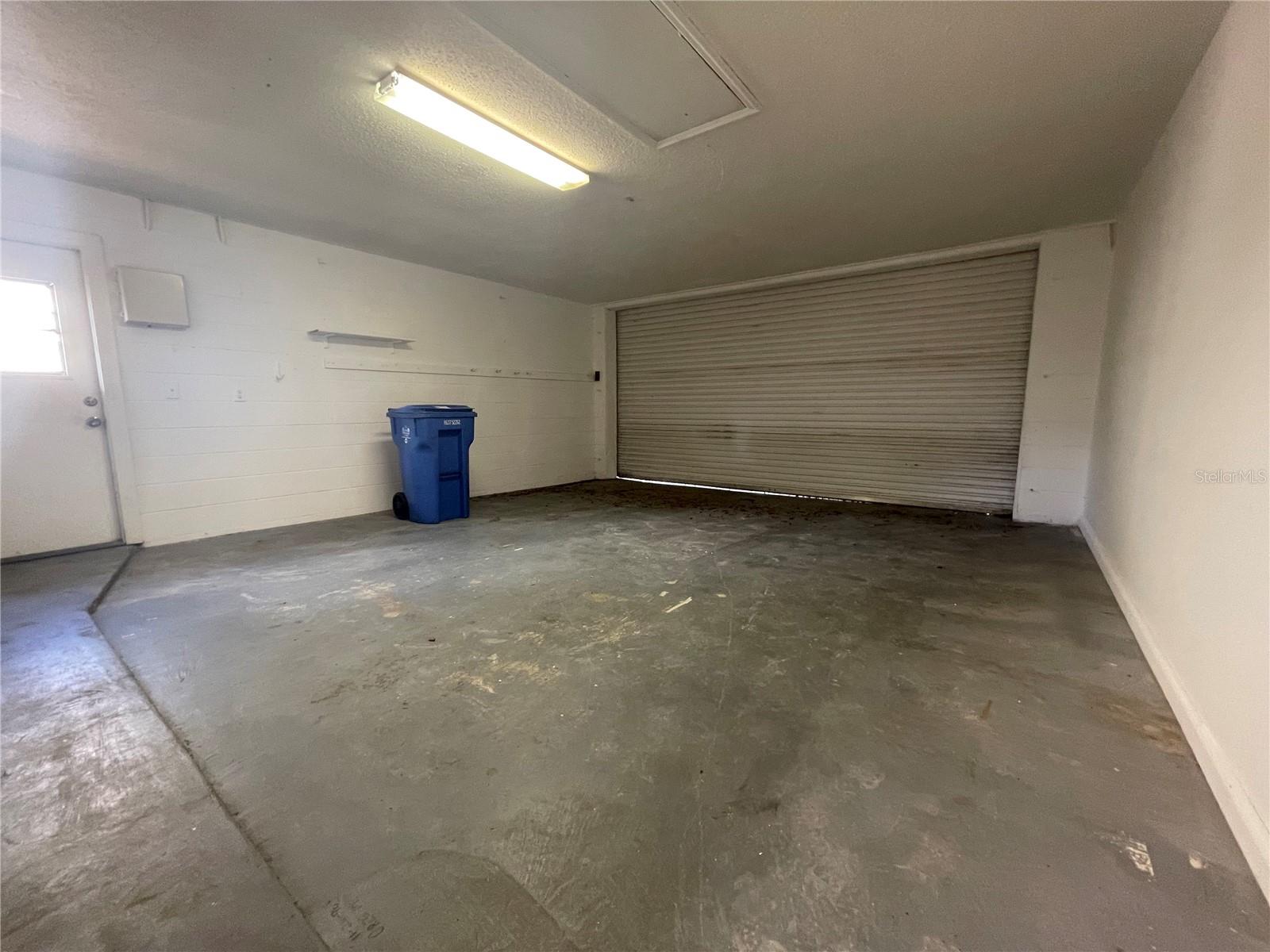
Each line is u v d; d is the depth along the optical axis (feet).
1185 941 3.40
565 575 10.71
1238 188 5.35
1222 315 5.55
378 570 10.99
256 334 13.93
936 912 3.62
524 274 18.67
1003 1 5.98
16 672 6.65
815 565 11.32
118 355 11.82
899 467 17.79
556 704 6.15
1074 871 3.92
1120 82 7.42
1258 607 4.22
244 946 3.35
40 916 3.52
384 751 5.32
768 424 20.38
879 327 17.53
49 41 6.60
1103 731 5.57
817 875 3.92
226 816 4.43
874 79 7.43
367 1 5.98
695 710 6.02
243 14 6.15
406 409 15.31
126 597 9.43
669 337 22.71
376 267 16.28
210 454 13.37
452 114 8.15
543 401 22.29
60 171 10.47
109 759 5.08
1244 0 5.51
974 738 5.49
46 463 11.18
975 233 14.11
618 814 4.52
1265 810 3.87
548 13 6.15
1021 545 12.78
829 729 5.66
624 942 3.44
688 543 13.14
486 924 3.55
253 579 10.40
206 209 12.53
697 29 6.46
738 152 9.51
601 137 8.98
